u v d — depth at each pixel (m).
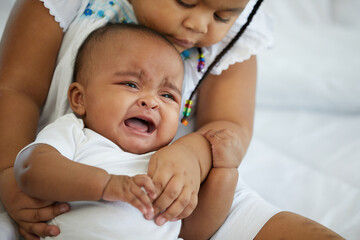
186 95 1.20
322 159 1.63
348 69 1.97
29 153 0.81
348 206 1.30
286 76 1.95
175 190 0.84
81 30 1.07
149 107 0.94
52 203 0.85
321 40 2.13
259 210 1.01
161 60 0.98
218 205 0.95
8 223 0.87
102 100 0.94
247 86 1.24
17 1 1.07
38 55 1.04
